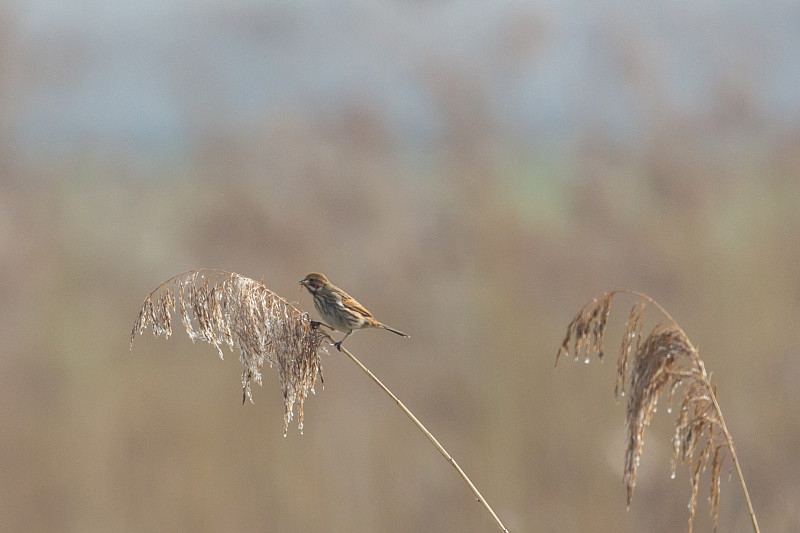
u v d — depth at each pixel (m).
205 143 22.31
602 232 20.31
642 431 6.58
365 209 21.00
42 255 22.08
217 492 17.34
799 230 20.06
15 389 19.06
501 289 19.73
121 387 19.17
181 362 20.19
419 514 16.94
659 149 21.09
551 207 21.66
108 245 22.41
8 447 17.94
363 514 17.05
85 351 20.31
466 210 21.19
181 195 23.28
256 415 18.69
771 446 15.71
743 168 21.86
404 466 17.81
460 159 21.72
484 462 17.27
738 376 17.52
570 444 17.02
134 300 21.66
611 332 19.25
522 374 18.45
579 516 15.88
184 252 21.17
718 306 19.17
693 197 20.44
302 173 21.25
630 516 15.76
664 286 19.62
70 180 24.75
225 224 20.59
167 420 18.41
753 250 20.06
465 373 18.77
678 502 15.60
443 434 18.14
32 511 17.23
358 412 18.95
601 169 21.12
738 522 15.25
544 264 20.08
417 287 20.48
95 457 17.75
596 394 18.00
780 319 18.47
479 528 16.45
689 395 6.56
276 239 20.34
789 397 16.53
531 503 16.52
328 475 17.75
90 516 16.98
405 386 19.06
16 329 20.64
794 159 21.42
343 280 20.59
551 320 19.53
